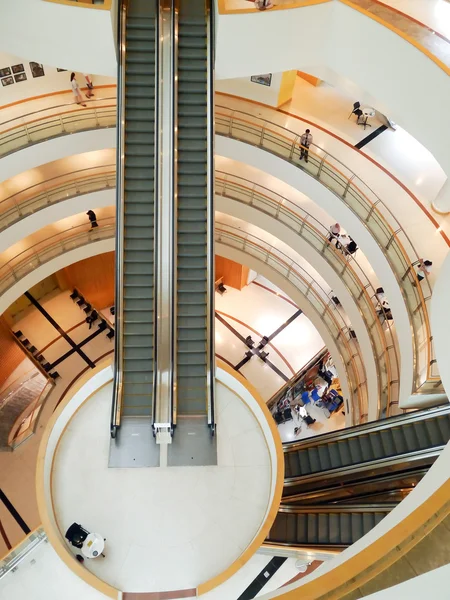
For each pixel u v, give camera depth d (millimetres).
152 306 12617
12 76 16859
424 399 13180
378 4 12031
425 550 5141
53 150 16203
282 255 20500
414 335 13164
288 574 10180
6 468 20062
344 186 15453
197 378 12242
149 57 13227
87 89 17109
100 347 23312
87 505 10672
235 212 18516
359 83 13305
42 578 10016
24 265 18734
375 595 5035
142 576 10016
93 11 12039
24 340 23156
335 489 14148
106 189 17750
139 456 11211
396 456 12836
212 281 12203
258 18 12328
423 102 11727
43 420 21172
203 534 10453
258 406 11547
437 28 12406
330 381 21875
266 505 10805
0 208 17828
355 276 16453
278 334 23938
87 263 23328
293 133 16516
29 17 12391
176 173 12742
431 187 15617
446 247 14406
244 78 16766
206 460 11234
